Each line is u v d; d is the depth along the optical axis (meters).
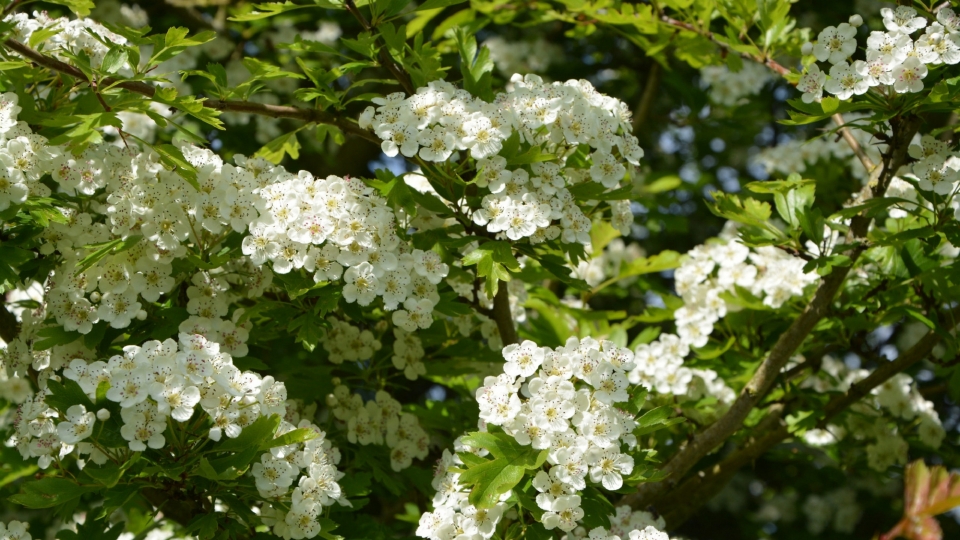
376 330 4.04
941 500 1.87
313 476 2.94
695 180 7.79
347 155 7.14
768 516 7.35
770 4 4.42
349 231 3.08
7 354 3.38
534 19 5.91
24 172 3.08
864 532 6.38
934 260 3.88
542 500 2.72
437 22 6.34
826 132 3.43
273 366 3.89
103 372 2.71
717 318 4.43
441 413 4.12
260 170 3.34
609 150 3.39
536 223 3.15
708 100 6.54
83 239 3.22
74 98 3.71
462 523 2.85
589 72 7.28
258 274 3.37
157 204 3.12
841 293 4.34
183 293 3.33
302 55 6.15
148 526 4.05
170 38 3.06
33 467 3.68
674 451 4.61
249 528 3.09
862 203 3.36
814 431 4.68
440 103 3.21
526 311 5.02
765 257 4.53
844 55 3.13
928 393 4.81
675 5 4.78
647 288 5.66
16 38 3.41
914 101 3.10
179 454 2.78
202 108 3.08
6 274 3.00
